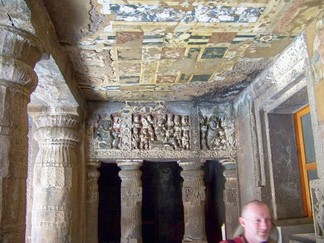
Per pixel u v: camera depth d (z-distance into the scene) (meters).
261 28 5.25
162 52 5.98
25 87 4.04
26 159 4.02
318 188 4.99
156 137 8.86
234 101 8.99
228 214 8.77
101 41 5.49
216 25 5.11
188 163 8.89
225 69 6.88
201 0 4.43
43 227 7.11
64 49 5.72
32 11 3.85
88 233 8.41
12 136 3.75
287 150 7.41
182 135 8.92
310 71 5.26
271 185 7.26
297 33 5.47
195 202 8.82
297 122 7.50
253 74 7.20
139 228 8.70
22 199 3.87
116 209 13.49
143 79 7.29
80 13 4.67
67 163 7.50
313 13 4.84
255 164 7.54
